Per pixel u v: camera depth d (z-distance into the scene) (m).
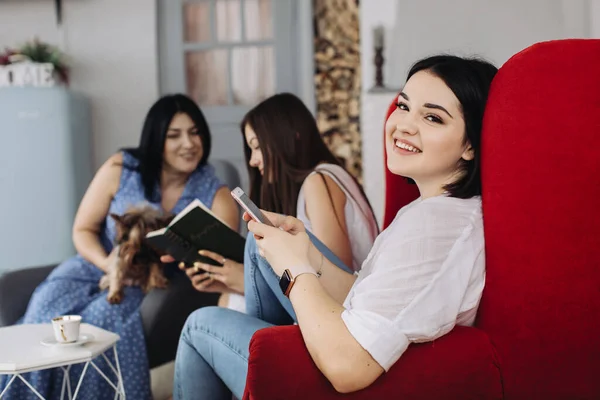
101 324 2.25
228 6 4.70
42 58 4.33
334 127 4.62
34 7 4.64
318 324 1.14
